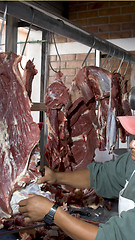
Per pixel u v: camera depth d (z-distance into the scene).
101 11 4.61
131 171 1.86
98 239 1.33
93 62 4.36
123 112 2.51
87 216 2.33
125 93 2.54
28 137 1.53
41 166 2.04
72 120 2.36
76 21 4.80
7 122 1.54
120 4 4.48
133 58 2.70
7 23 1.86
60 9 4.71
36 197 1.46
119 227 1.35
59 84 2.04
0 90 1.54
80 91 2.25
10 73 1.55
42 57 2.37
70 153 2.25
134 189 1.67
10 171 1.50
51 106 2.03
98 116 2.37
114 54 2.44
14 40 1.90
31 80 1.66
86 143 2.39
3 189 1.48
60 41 4.55
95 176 2.00
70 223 1.38
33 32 3.56
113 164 2.00
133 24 4.40
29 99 1.59
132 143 1.56
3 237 1.92
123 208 1.72
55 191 2.45
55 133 2.06
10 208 1.47
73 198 2.51
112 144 2.29
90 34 2.15
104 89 2.29
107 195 2.03
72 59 4.50
